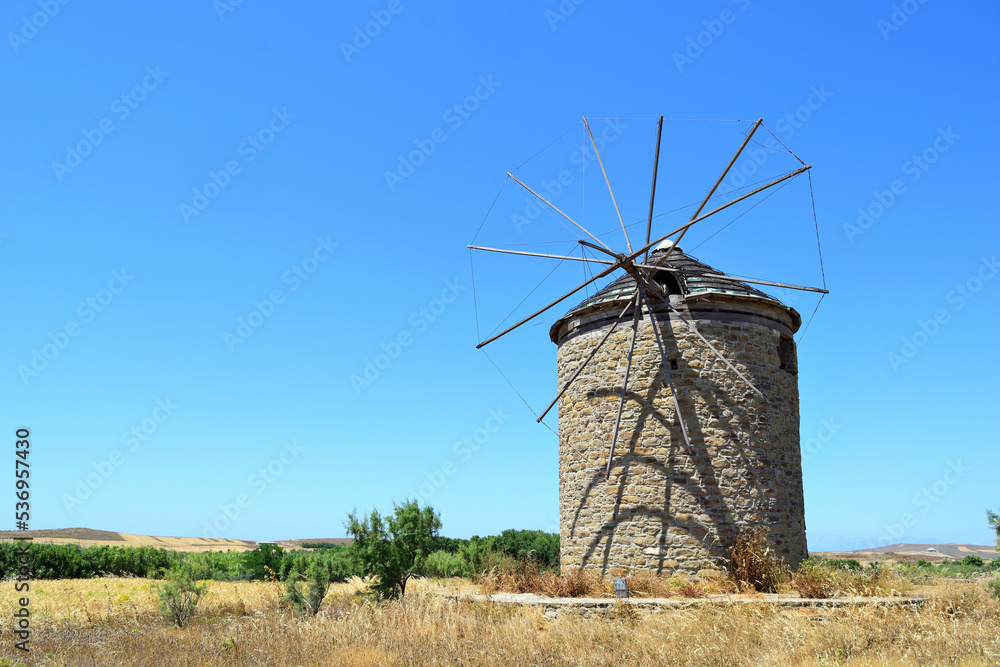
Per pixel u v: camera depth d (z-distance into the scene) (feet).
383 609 50.93
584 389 67.31
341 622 46.14
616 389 64.80
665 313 64.39
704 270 68.49
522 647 37.01
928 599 47.21
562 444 69.67
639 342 64.49
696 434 61.05
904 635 36.47
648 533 59.98
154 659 38.65
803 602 46.65
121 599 70.44
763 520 60.29
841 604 46.52
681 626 38.93
